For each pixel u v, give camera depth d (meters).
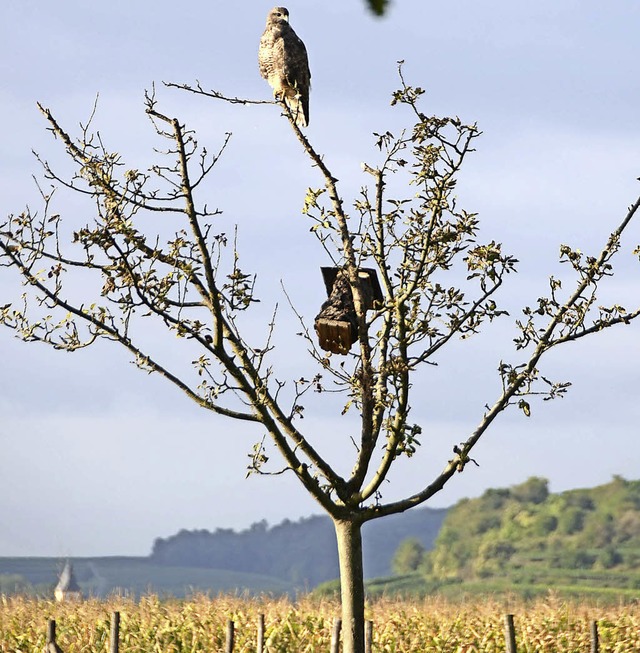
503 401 28.41
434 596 58.59
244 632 49.88
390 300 27.72
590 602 56.66
